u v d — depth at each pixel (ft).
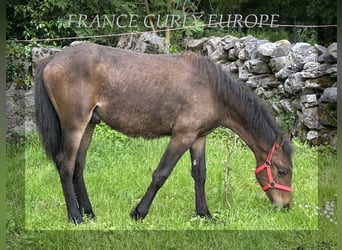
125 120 25.48
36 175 33.17
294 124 42.01
